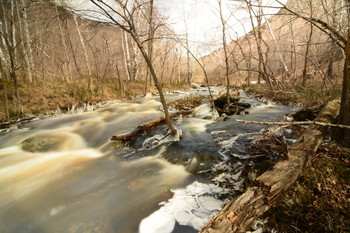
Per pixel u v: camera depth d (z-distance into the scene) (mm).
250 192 1804
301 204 2008
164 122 5805
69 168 3775
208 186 2957
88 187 3146
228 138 4375
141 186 3123
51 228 2336
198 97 10320
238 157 3496
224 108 7621
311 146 2432
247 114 6621
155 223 2318
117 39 17094
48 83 10398
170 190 2943
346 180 2152
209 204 2557
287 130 4367
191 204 2590
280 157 3113
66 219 2471
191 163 3598
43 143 4887
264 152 3424
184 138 4535
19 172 3627
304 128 4441
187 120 6176
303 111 4926
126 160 4004
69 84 10953
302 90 7836
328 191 2074
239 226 1563
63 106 8781
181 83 20281
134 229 2260
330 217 1818
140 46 3742
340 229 1697
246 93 12633
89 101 9781
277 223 1921
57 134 5488
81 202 2789
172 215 2418
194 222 2275
